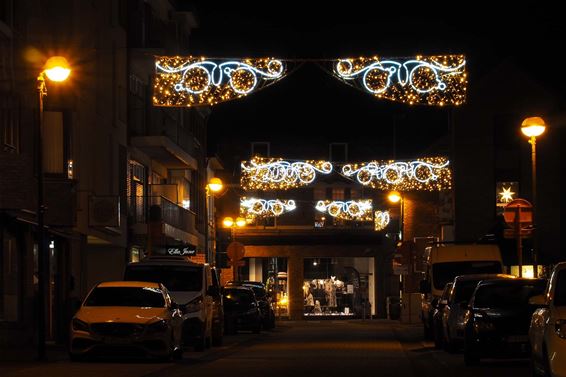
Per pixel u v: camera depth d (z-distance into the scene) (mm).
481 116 70688
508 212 39156
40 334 30562
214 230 90188
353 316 97125
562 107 69812
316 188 97875
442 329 37562
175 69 34625
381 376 25969
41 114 30625
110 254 53656
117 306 30516
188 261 39125
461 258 43594
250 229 96750
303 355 34969
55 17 42312
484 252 43812
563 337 19500
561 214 68625
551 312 20266
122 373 26234
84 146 44938
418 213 83312
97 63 48375
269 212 90375
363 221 96938
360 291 95875
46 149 40844
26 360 30438
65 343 40906
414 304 69125
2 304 35031
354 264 98938
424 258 49531
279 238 96812
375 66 33875
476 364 29281
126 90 55031
